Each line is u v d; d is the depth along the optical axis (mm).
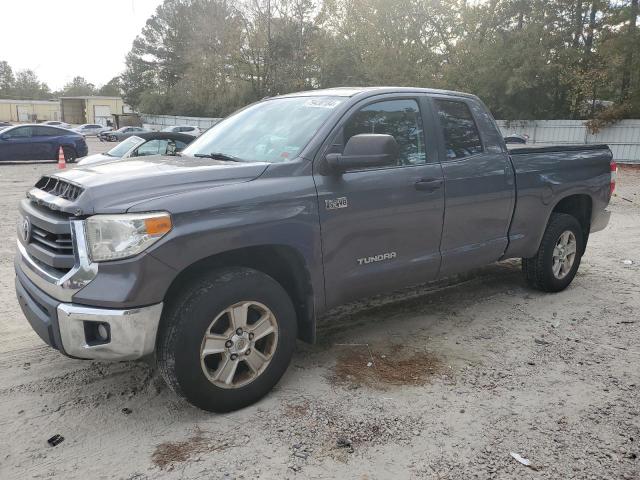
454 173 4414
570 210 6000
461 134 4652
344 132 3820
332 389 3645
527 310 5176
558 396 3580
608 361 4109
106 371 3875
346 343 4406
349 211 3729
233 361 3277
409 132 4254
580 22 26438
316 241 3578
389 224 3990
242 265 3539
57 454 2945
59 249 3066
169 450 2979
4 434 3115
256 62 43125
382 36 31875
